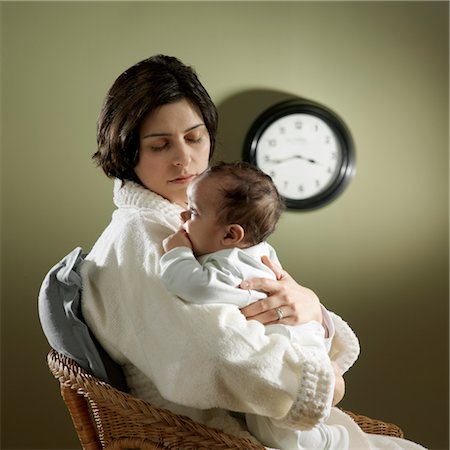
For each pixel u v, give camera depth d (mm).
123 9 4051
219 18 4086
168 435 1708
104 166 2057
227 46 4086
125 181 2055
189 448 1685
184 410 1810
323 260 4152
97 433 2035
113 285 1851
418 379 4207
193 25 4074
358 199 4164
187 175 1995
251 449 1658
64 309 1864
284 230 4137
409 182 4195
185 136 1989
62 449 4082
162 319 1747
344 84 4152
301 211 4137
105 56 4047
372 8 4168
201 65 4074
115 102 1971
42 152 4047
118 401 1720
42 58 4035
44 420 4074
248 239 1899
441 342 4215
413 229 4195
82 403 2008
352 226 4164
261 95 4098
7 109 4031
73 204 4059
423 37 4188
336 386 1941
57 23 4035
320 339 1897
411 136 4191
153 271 1800
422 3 4188
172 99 1946
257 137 4062
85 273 1890
